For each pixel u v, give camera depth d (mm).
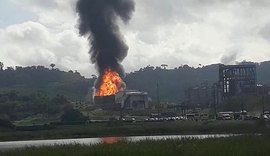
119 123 173500
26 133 159500
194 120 169875
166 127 149875
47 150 49875
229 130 132625
